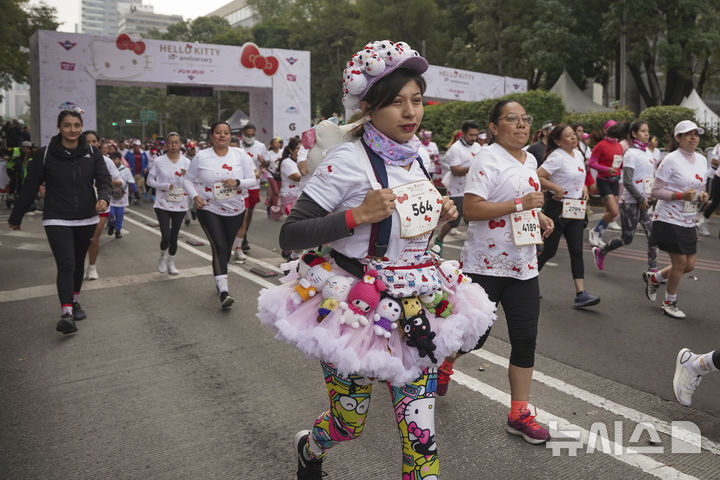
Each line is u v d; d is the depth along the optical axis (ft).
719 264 26.50
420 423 7.09
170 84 72.33
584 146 26.96
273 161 43.60
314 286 7.06
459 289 7.80
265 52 76.38
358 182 6.89
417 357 7.04
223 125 20.47
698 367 11.62
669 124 55.62
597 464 10.00
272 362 14.92
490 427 11.37
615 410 12.06
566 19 94.73
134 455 10.48
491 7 110.63
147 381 13.80
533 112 57.77
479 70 116.67
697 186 17.90
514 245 11.02
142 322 18.40
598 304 20.06
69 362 15.07
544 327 17.54
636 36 87.61
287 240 6.88
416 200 6.89
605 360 14.88
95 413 12.17
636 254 28.89
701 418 11.69
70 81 65.77
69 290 17.10
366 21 134.92
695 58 95.76
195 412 12.16
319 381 13.69
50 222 16.93
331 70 153.48
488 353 15.43
